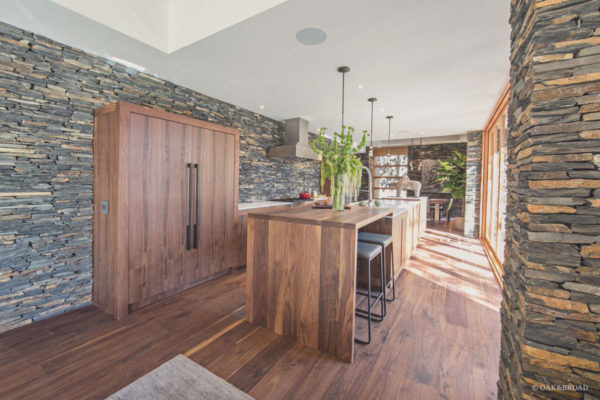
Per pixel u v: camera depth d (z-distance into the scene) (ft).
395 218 10.11
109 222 8.00
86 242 8.50
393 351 6.41
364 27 7.04
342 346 6.11
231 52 8.41
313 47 8.08
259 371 5.70
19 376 5.49
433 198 29.12
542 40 3.05
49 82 7.68
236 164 11.39
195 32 7.80
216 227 10.62
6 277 7.13
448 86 11.07
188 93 11.64
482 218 19.10
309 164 20.92
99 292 8.45
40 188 7.59
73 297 8.29
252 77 10.34
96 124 8.43
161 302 8.87
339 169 8.83
